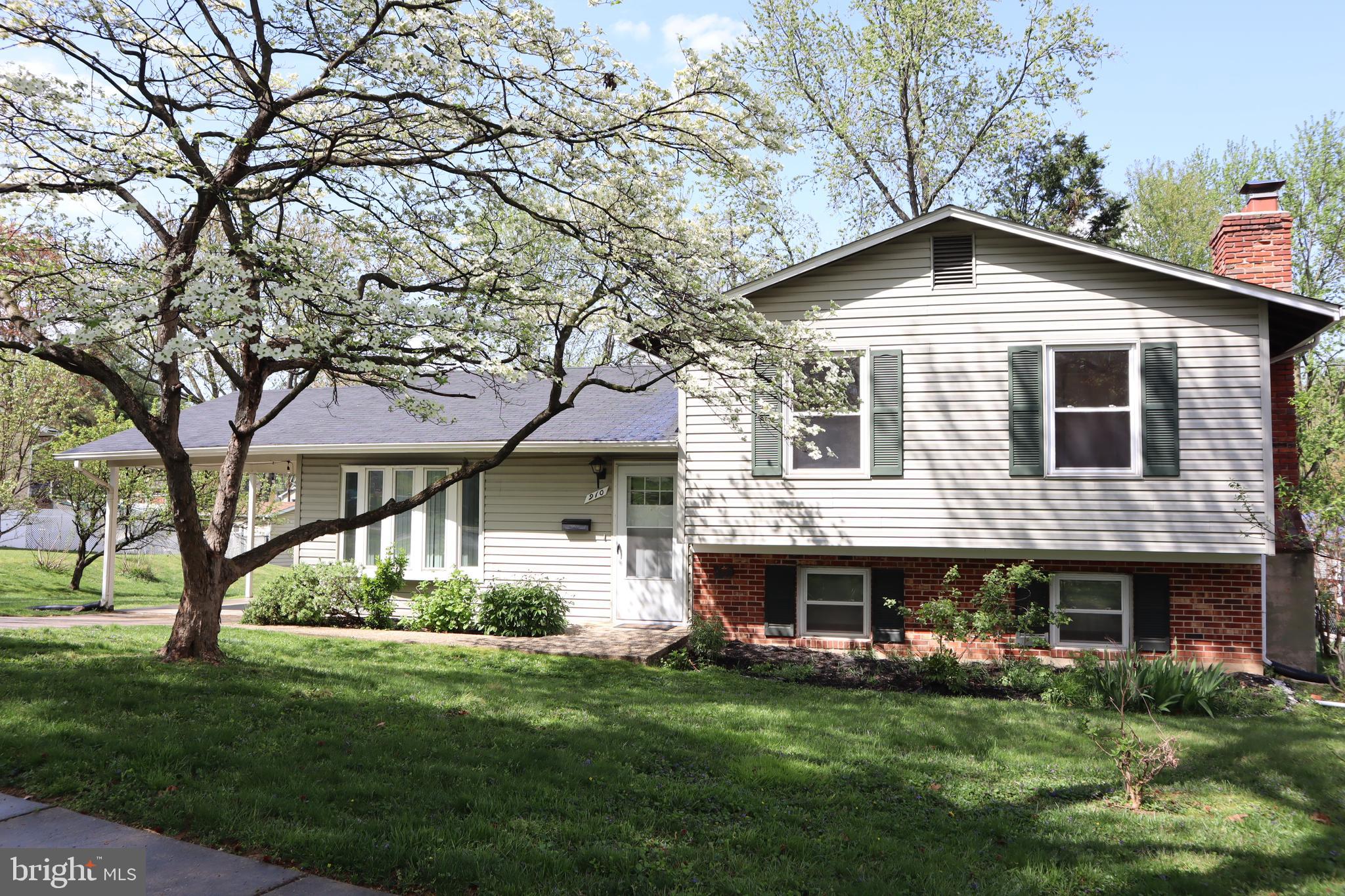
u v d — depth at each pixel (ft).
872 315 39.58
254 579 82.53
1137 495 36.47
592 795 18.85
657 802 18.85
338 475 51.65
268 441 50.62
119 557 88.17
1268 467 35.22
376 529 50.55
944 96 76.28
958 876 15.65
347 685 28.76
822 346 33.40
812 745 24.25
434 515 49.62
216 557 30.96
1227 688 33.88
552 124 27.68
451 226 31.71
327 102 30.35
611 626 45.91
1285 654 41.19
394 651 38.24
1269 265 40.88
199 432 55.16
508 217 32.58
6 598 61.21
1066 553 37.37
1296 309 35.17
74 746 19.75
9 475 71.10
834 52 74.95
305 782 18.30
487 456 49.11
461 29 26.55
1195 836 18.39
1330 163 69.92
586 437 44.57
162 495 74.95
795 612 41.91
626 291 30.99
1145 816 19.65
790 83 76.07
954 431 38.45
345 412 55.83
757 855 16.21
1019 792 21.20
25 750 19.10
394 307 25.11
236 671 28.84
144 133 26.53
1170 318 36.55
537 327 30.73
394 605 49.52
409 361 26.37
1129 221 103.14
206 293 21.66
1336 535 39.27
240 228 29.12
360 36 28.58
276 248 26.12
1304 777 22.85
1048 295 37.78
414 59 27.48
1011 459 37.63
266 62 28.35
